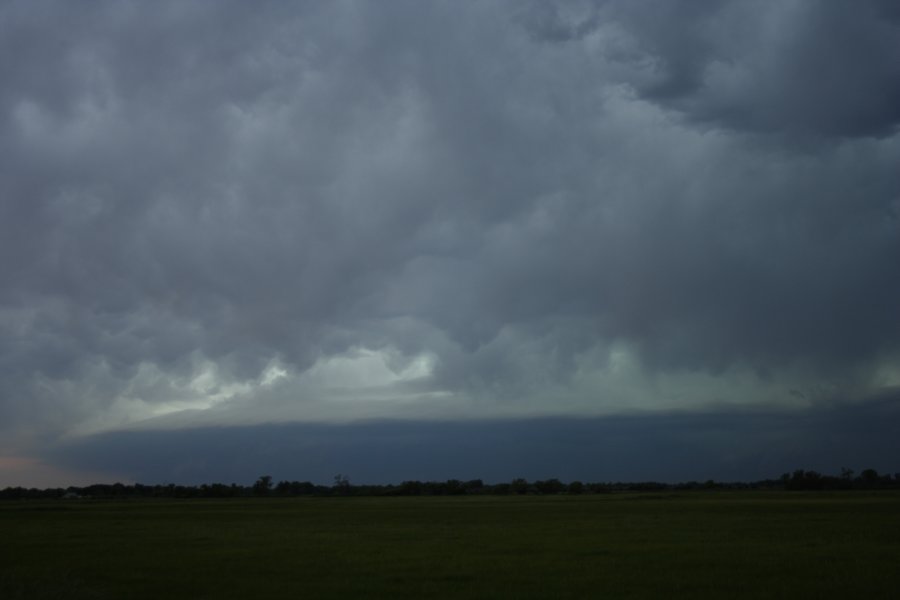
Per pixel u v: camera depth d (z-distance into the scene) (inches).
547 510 4633.4
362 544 2313.0
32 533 2935.5
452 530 2878.9
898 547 2021.4
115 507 6205.7
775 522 3041.3
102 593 1450.5
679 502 5802.2
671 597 1346.0
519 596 1370.6
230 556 2009.1
